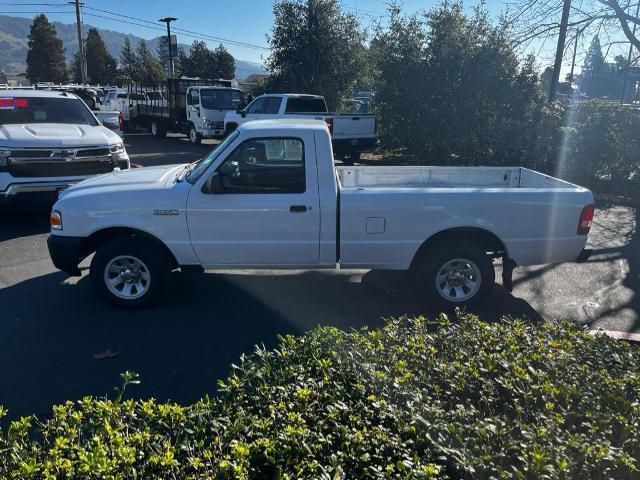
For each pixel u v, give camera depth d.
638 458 2.50
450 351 3.35
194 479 2.26
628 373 3.14
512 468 2.30
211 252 5.70
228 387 2.80
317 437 2.42
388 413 2.58
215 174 5.54
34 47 69.50
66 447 2.43
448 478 2.29
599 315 5.88
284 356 3.16
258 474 2.28
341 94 24.66
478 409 2.89
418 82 15.73
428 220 5.59
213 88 21.98
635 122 11.89
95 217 5.62
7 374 4.47
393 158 17.41
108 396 4.15
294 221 5.59
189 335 5.22
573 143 12.44
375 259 5.71
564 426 2.71
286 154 5.56
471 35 15.36
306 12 23.77
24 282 6.59
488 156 13.77
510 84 14.84
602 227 9.39
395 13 16.03
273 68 24.80
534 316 5.82
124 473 2.27
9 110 9.98
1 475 2.31
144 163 16.48
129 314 5.69
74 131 9.38
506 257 5.78
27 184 8.61
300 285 6.57
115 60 68.94
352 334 3.46
